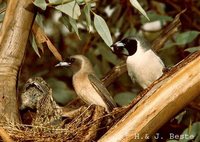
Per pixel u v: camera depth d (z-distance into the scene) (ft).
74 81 34.58
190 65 25.70
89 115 27.58
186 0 45.65
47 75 46.96
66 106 35.88
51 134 27.30
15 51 28.17
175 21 39.22
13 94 28.04
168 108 25.35
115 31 45.19
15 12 28.27
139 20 45.09
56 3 27.22
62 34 48.83
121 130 25.04
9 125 27.37
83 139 27.14
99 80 34.35
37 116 31.55
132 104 26.11
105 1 45.83
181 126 35.94
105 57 41.86
